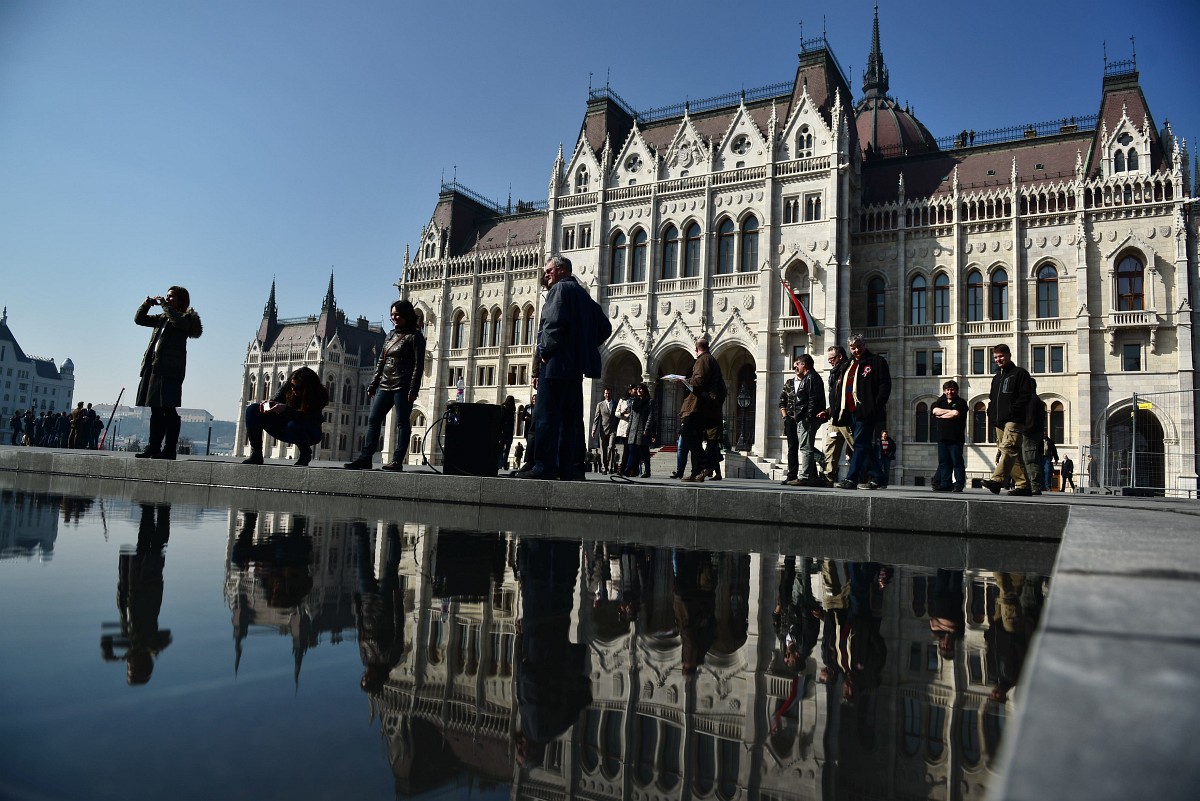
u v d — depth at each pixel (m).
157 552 4.55
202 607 2.97
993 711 2.02
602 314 11.04
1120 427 42.28
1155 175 42.88
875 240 50.00
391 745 1.60
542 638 2.77
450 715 1.85
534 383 10.86
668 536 7.15
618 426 27.75
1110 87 47.03
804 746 1.72
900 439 47.00
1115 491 31.73
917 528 8.40
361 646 2.51
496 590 3.76
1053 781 0.60
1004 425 13.35
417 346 12.68
